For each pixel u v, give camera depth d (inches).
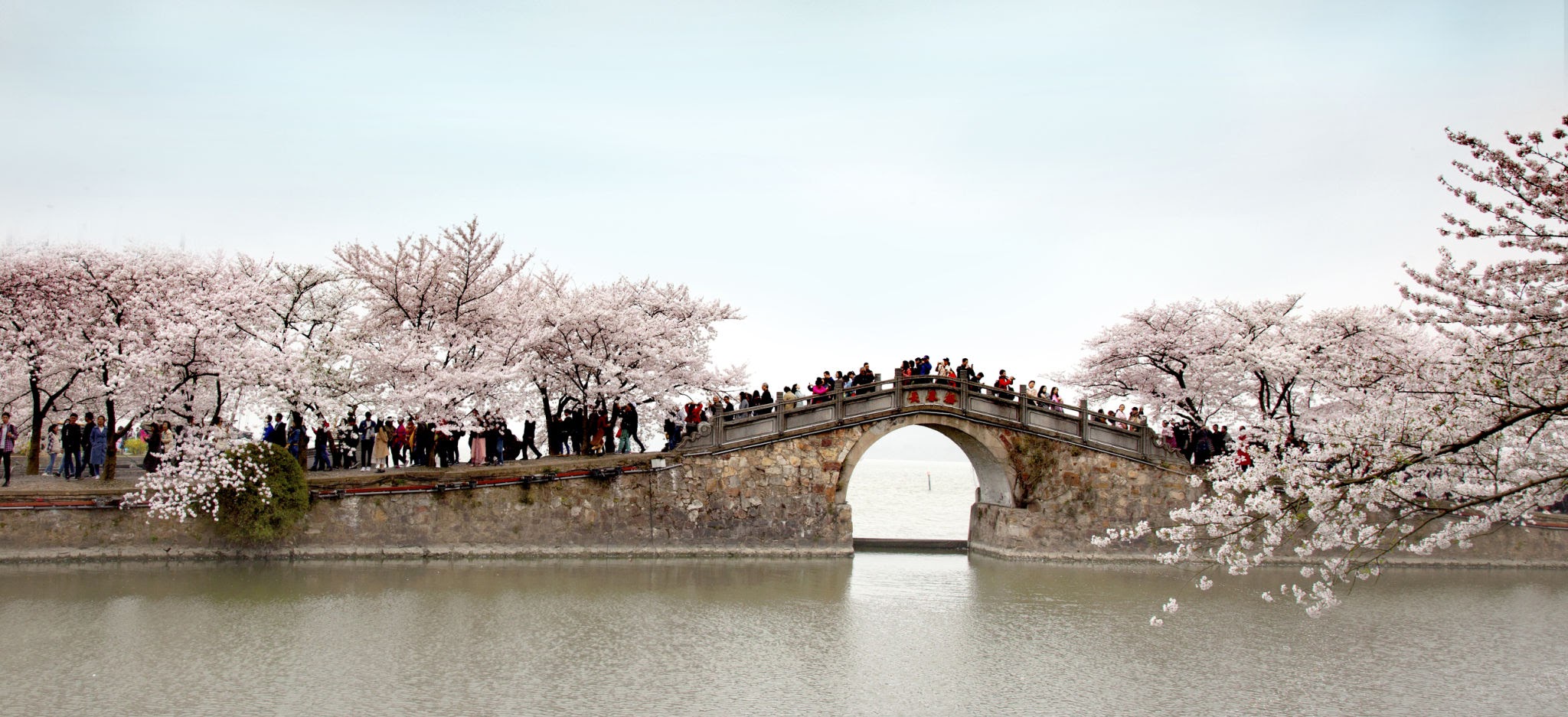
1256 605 1285.7
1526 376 649.0
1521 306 660.1
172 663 865.5
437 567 1336.1
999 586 1370.6
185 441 1306.6
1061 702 849.5
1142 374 1873.8
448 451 1519.4
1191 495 1643.7
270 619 1019.9
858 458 1579.7
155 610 1034.1
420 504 1400.1
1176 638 1086.4
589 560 1445.6
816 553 1546.5
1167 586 1403.8
